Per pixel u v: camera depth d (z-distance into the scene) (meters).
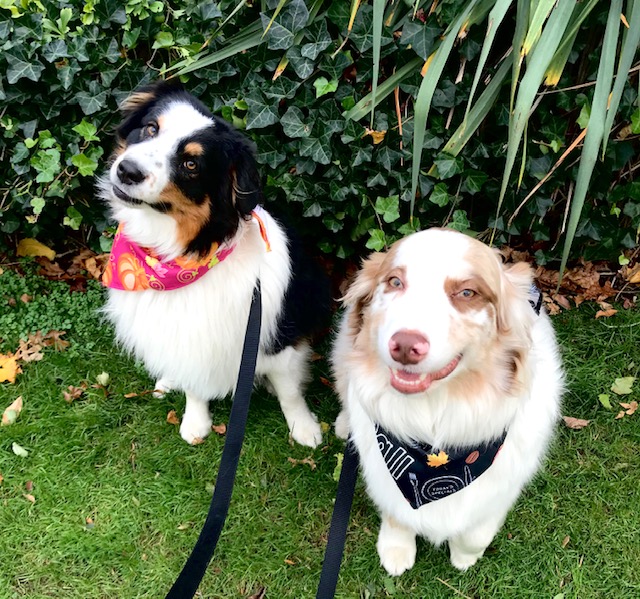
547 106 0.98
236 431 0.75
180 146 0.74
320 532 0.90
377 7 0.77
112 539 0.88
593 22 0.92
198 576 0.66
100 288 1.21
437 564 0.86
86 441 0.99
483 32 0.92
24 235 1.27
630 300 1.20
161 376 0.98
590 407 1.04
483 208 1.13
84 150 1.09
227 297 0.85
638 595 0.82
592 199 1.11
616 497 0.92
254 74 1.00
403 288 0.62
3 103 1.04
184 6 1.02
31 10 1.01
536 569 0.85
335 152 1.02
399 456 0.72
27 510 0.91
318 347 1.16
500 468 0.73
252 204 0.80
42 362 1.09
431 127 1.00
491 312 0.63
